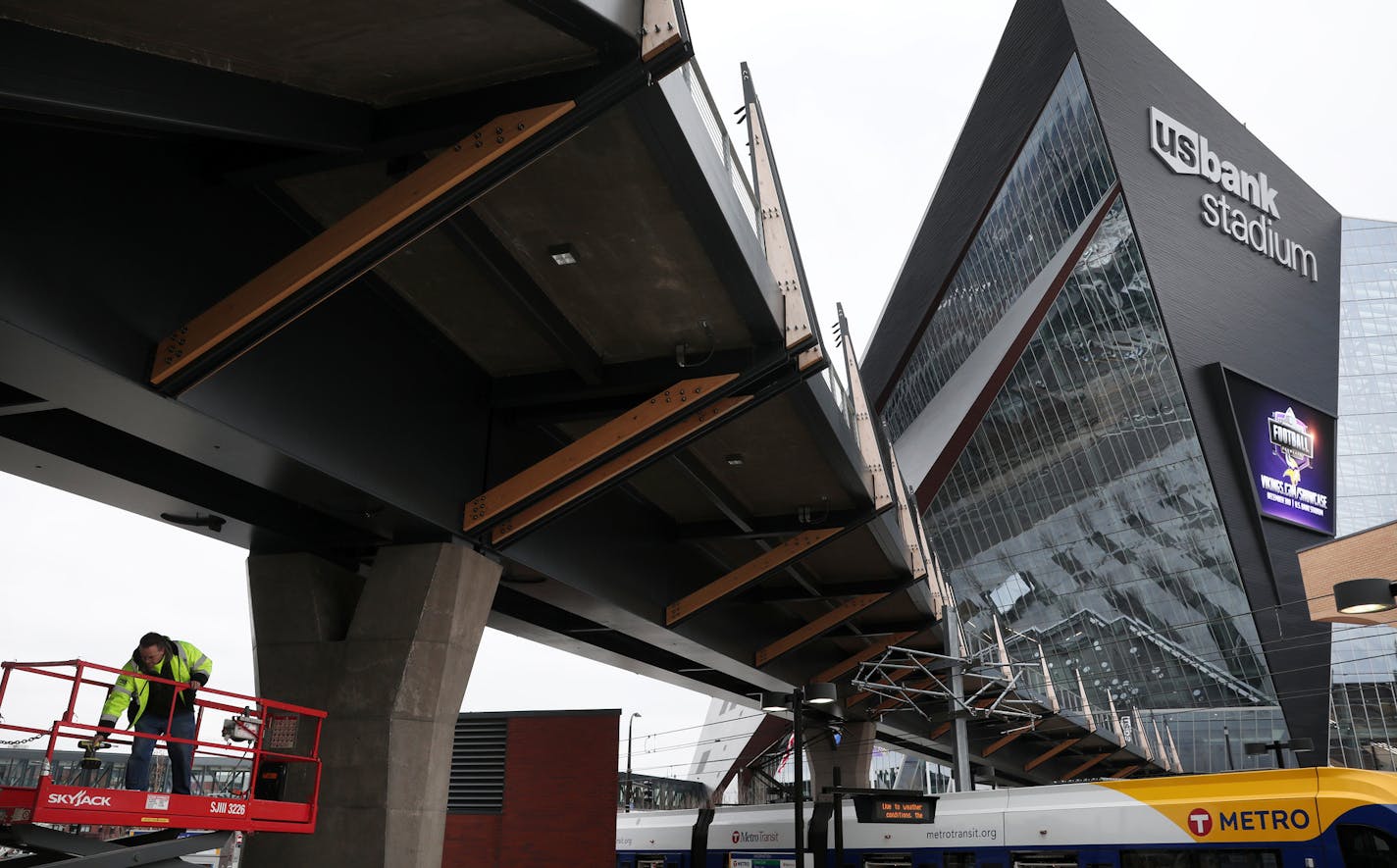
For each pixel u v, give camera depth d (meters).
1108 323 102.19
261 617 17.97
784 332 16.73
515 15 9.63
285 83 10.59
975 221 121.44
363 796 16.23
